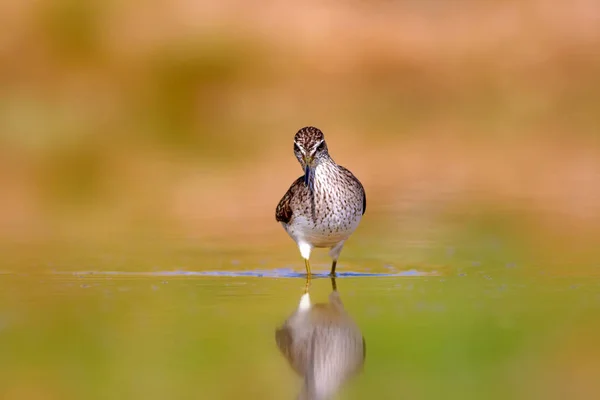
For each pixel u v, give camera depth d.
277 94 30.39
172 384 8.80
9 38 30.61
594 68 30.91
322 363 9.36
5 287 12.56
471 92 30.31
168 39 31.44
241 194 20.25
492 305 11.39
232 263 14.30
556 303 11.45
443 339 10.06
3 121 27.91
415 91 30.59
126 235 16.55
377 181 21.14
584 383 8.70
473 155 24.05
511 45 32.12
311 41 32.12
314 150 13.02
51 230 17.00
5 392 8.66
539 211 17.95
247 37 31.94
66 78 30.34
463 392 8.54
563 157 23.78
